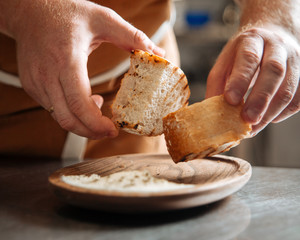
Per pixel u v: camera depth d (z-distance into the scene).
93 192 0.31
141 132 0.42
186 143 0.38
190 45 1.64
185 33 1.59
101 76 0.60
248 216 0.32
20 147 0.65
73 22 0.41
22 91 0.60
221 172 0.41
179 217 0.32
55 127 0.63
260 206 0.35
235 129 0.37
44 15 0.41
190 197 0.31
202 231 0.29
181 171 0.42
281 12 0.48
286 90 0.40
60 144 0.64
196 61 1.65
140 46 0.43
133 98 0.41
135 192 0.31
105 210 0.32
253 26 0.47
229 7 1.58
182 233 0.29
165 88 0.41
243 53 0.38
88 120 0.40
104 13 0.42
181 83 0.43
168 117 0.40
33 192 0.41
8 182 0.46
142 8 0.60
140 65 0.41
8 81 0.58
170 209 0.31
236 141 0.39
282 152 1.31
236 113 0.38
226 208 0.35
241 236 0.28
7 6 0.43
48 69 0.40
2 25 0.45
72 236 0.28
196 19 1.59
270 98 0.37
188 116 0.38
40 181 0.46
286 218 0.32
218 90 0.44
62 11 0.41
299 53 0.41
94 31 0.42
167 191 0.31
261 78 0.37
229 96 0.37
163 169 0.44
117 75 0.61
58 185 0.33
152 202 0.30
